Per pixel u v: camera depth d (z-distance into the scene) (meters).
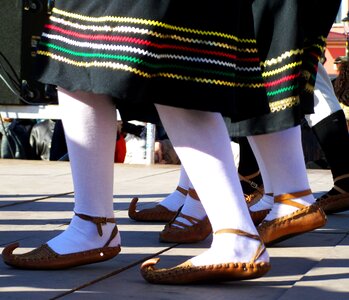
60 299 3.24
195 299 3.28
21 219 5.38
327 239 4.73
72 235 3.81
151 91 3.19
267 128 4.13
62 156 11.09
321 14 4.18
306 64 4.17
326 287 3.48
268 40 4.10
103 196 3.81
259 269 3.49
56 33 3.52
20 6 10.30
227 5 3.26
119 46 3.18
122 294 3.35
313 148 10.24
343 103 8.32
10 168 9.19
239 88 3.49
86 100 3.63
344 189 5.69
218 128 3.41
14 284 3.48
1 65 10.45
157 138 11.09
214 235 3.52
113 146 3.77
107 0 3.28
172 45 3.20
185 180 5.32
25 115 10.66
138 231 4.96
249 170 5.12
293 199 4.39
